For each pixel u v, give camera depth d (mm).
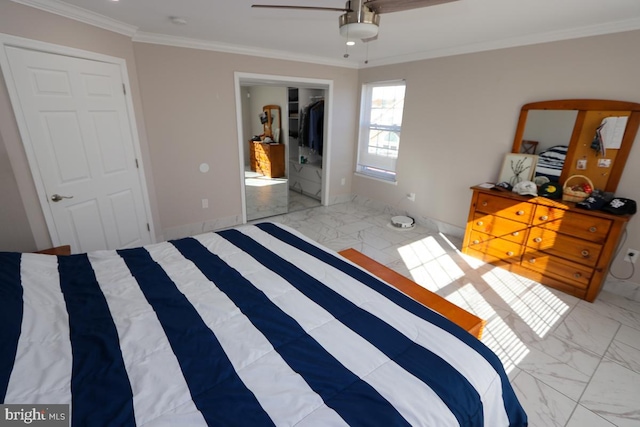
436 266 3176
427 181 4109
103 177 2711
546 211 2701
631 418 1617
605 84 2559
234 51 3557
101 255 1813
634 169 2510
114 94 2748
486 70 3264
